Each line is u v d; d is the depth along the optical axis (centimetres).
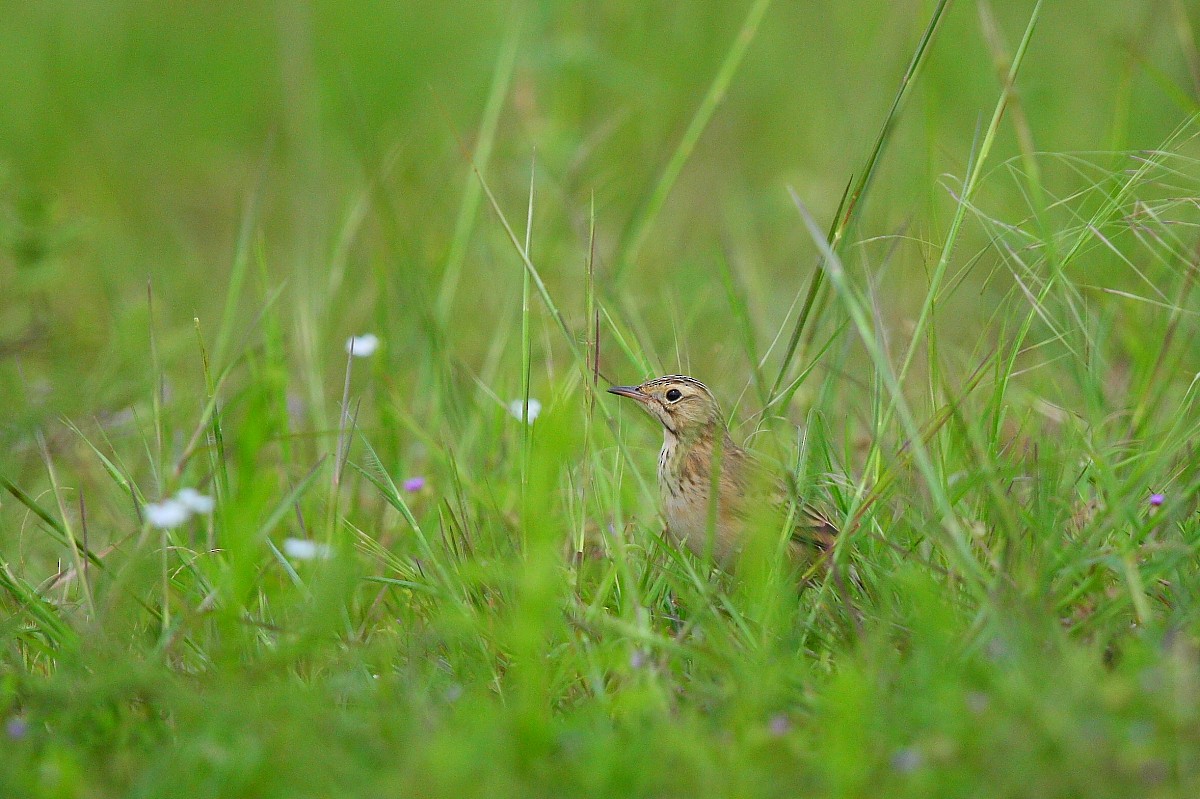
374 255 1479
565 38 1811
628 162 1858
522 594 833
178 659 895
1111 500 909
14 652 916
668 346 1465
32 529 1154
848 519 945
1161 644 812
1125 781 670
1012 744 691
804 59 2162
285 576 1060
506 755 714
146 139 2330
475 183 1446
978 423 1041
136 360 1373
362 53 2347
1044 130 1877
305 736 736
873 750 715
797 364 1173
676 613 995
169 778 717
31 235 1455
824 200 1838
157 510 880
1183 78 1784
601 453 1130
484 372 1315
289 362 1477
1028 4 2162
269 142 1428
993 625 815
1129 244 1388
